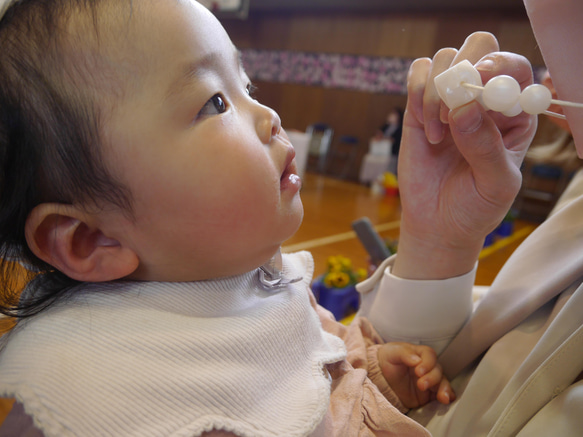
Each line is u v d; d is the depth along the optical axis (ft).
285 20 28.76
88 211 1.43
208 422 1.34
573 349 1.52
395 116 24.52
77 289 1.66
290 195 1.61
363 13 25.76
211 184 1.40
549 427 1.42
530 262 2.13
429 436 1.76
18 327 1.58
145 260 1.55
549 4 1.48
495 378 1.87
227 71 1.53
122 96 1.36
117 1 1.40
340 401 1.86
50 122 1.38
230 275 1.68
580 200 2.18
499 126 1.73
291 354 1.74
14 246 1.60
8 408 3.95
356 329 2.38
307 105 28.89
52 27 1.38
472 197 1.91
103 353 1.39
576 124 1.54
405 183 2.12
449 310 2.26
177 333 1.48
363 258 11.44
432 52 23.95
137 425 1.29
